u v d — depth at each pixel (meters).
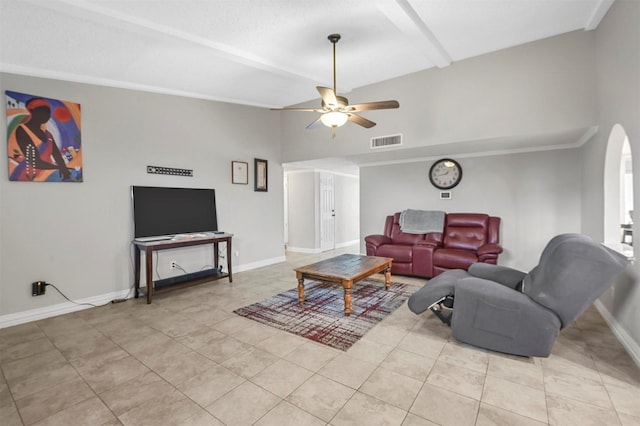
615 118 2.55
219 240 4.22
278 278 4.66
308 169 7.15
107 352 2.39
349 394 1.84
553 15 2.82
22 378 2.05
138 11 2.43
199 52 3.07
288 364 2.18
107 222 3.61
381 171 5.67
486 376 2.01
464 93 3.77
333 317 3.04
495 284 2.40
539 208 4.32
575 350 2.33
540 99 3.34
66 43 2.77
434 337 2.59
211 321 2.99
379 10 2.54
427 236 4.82
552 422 1.59
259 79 3.96
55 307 3.23
